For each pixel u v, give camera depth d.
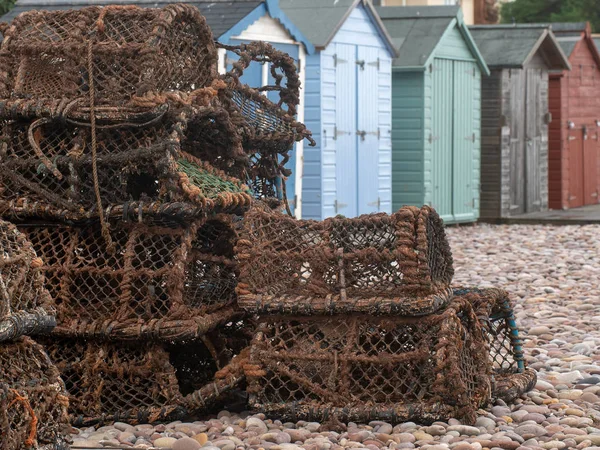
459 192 18.91
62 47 5.89
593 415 5.93
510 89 20.02
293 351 5.65
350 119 15.45
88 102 5.83
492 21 37.22
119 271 5.67
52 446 4.31
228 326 6.32
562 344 8.12
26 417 4.18
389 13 18.42
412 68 17.42
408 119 17.78
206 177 5.96
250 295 5.64
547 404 6.17
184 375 6.21
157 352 5.65
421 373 5.60
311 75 14.55
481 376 5.80
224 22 12.20
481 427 5.51
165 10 5.99
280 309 5.61
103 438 5.35
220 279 6.05
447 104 18.41
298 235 5.80
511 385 6.12
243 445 5.19
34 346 4.44
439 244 5.90
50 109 5.76
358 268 5.69
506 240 16.34
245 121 6.62
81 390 5.71
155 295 5.86
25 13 6.14
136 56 5.87
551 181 22.17
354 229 5.73
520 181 20.55
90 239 5.96
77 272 5.72
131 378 5.67
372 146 16.06
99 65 5.95
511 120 20.12
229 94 6.52
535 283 11.52
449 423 5.51
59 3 12.85
